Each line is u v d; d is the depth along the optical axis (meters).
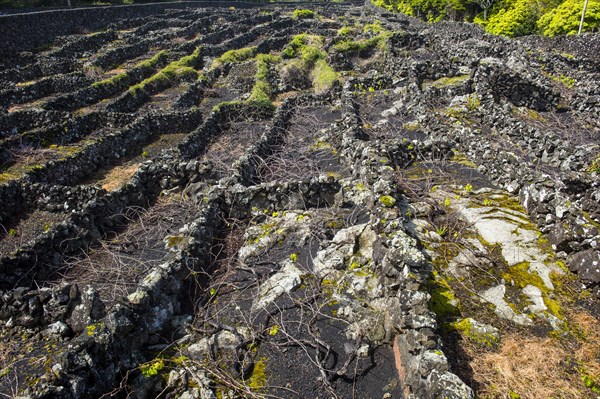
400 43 34.84
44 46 40.03
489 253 9.98
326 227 12.23
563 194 11.02
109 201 13.66
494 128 18.61
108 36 43.59
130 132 20.77
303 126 22.19
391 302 8.52
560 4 45.00
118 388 7.72
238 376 8.13
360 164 14.79
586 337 7.96
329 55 33.28
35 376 8.07
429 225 11.00
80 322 8.95
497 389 7.01
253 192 13.44
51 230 11.86
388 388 7.75
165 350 8.76
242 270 11.16
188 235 11.62
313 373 8.11
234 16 61.50
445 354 7.55
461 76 25.36
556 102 22.08
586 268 8.96
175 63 33.97
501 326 8.20
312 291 9.98
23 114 21.91
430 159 15.05
